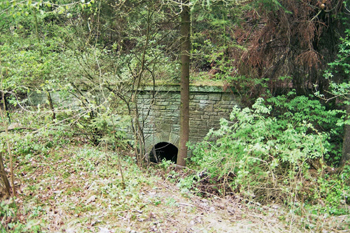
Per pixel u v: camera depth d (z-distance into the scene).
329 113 6.54
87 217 4.32
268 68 7.29
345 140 6.50
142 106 8.65
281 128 7.06
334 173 6.48
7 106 8.02
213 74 8.74
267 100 6.90
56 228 4.02
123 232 4.01
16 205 4.39
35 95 9.41
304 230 4.49
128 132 8.70
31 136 4.10
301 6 6.46
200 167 6.87
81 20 6.96
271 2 5.76
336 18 6.70
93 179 5.52
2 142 4.42
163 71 7.84
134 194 5.04
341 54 6.73
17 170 5.61
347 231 4.38
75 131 7.77
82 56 6.79
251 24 7.39
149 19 6.10
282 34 6.89
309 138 5.24
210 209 5.07
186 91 6.78
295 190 5.11
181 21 6.30
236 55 7.16
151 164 7.87
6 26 6.80
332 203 5.23
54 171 5.77
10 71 5.43
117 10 6.05
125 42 8.10
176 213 4.70
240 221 4.69
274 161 4.76
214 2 5.26
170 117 8.47
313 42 6.95
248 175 5.65
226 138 6.06
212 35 7.23
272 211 5.12
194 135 8.31
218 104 7.99
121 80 6.87
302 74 7.20
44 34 7.35
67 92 7.09
